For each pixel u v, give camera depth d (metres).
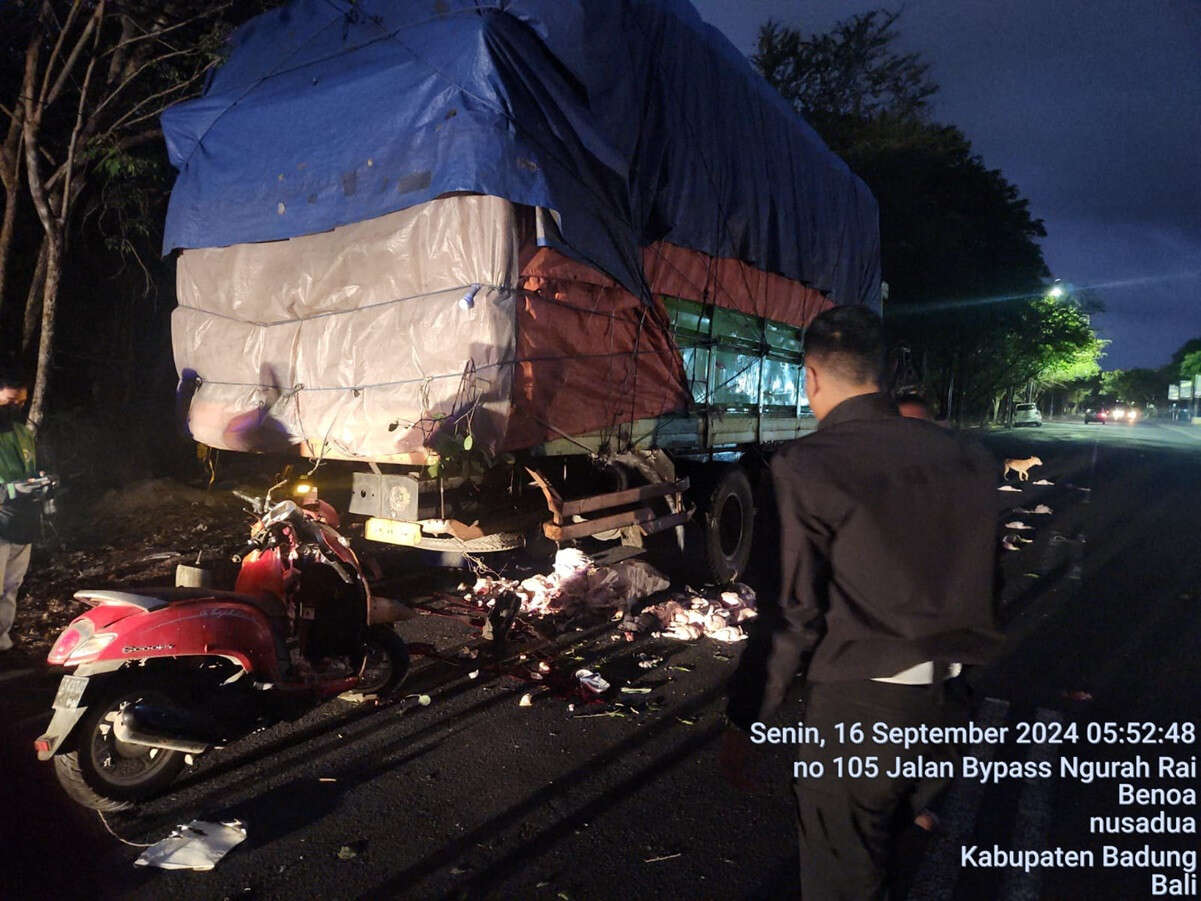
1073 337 53.00
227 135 5.93
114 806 3.44
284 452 5.63
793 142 8.83
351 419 5.16
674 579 7.60
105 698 3.41
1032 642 6.09
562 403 5.37
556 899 2.96
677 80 6.49
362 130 5.12
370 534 5.40
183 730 3.44
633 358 6.10
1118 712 4.81
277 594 4.21
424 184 4.79
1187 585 7.93
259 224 5.66
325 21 5.69
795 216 8.80
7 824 3.39
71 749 3.31
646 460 6.56
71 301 11.38
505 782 3.81
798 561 1.81
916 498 1.77
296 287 5.52
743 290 7.99
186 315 6.28
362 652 4.42
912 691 1.78
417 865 3.15
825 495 1.79
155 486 9.91
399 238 4.98
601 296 5.62
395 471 5.57
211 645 3.64
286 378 5.59
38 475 5.37
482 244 4.68
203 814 3.49
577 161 5.15
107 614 3.49
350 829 3.39
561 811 3.56
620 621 6.18
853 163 27.77
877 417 1.91
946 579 1.75
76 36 9.73
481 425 4.71
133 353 11.95
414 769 3.92
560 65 5.13
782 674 1.81
